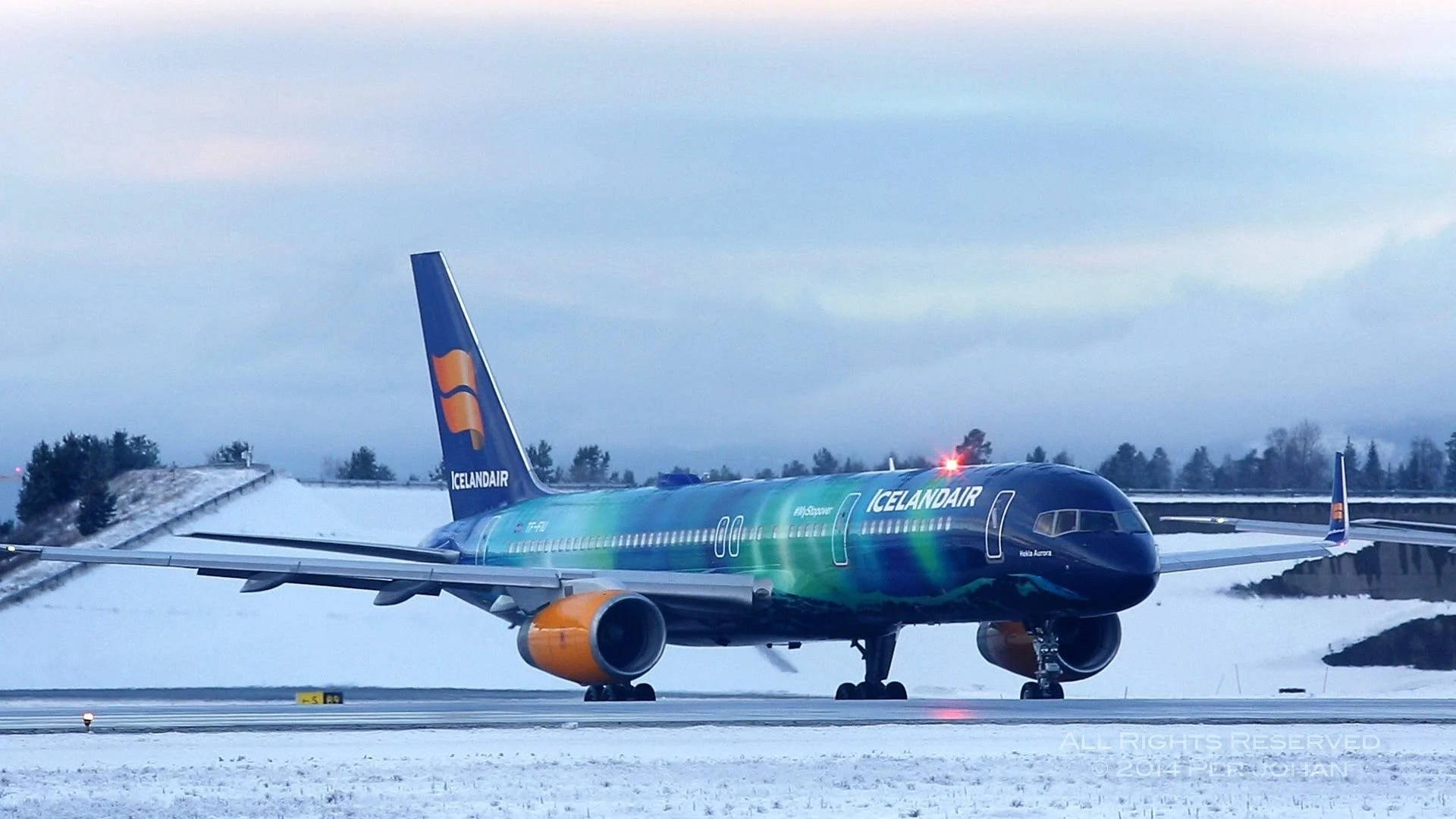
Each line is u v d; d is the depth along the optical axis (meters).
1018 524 160.62
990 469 168.62
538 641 175.62
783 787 92.31
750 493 191.62
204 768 100.06
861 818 82.06
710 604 183.62
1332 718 127.88
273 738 116.00
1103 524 158.88
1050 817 82.75
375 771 98.50
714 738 114.81
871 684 185.38
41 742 113.94
